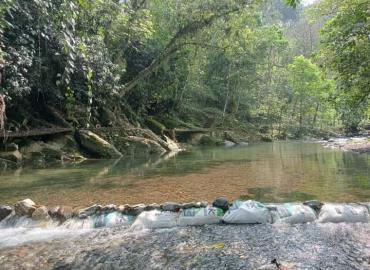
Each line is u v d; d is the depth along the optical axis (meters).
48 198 7.55
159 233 5.40
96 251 4.79
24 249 4.93
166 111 30.50
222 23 24.25
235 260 4.36
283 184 8.84
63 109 17.92
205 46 24.75
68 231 5.62
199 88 34.47
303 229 5.41
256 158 16.03
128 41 21.20
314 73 45.56
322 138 41.78
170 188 8.49
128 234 5.40
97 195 7.80
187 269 4.16
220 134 31.95
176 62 28.33
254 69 39.47
